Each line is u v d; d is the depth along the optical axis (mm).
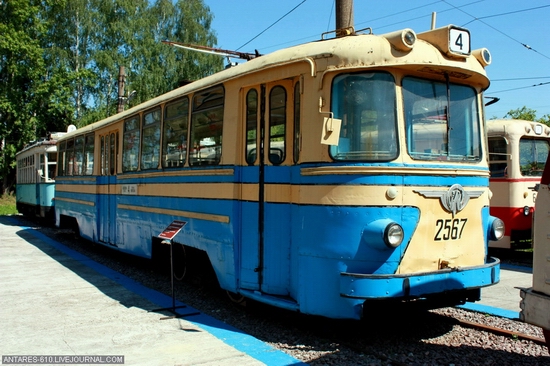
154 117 8969
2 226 20188
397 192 5094
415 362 4879
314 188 5355
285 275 5738
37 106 31922
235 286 6297
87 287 8453
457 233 5492
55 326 6160
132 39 34844
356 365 4809
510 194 11625
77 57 35031
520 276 9469
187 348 5293
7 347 5395
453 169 5457
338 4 10219
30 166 21297
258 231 6047
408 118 5301
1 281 8992
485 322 6266
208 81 7113
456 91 5770
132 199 9781
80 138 13477
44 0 32812
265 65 5961
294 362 4863
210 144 7004
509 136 11703
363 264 5059
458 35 5488
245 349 5246
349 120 5230
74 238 15852
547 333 4352
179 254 8633
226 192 6500
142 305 7199
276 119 5949
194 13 37250
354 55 5246
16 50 30328
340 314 5102
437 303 5684
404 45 5191
